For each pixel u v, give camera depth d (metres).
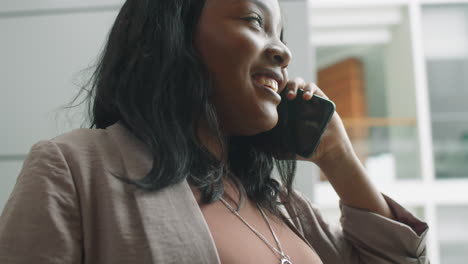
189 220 0.64
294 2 1.86
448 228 4.58
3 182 1.79
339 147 1.06
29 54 1.85
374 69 4.52
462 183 4.58
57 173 0.62
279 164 1.04
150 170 0.67
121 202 0.63
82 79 1.58
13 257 0.56
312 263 0.84
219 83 0.79
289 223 0.94
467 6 4.72
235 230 0.75
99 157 0.67
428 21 4.73
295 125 1.00
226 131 0.87
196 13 0.80
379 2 4.51
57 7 1.88
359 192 1.06
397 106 4.59
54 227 0.58
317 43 4.50
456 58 4.70
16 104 1.82
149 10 0.79
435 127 4.64
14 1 1.88
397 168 4.59
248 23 0.80
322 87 4.55
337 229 1.11
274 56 0.81
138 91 0.75
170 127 0.72
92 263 0.61
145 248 0.60
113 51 0.82
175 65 0.77
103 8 1.87
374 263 1.05
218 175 0.78
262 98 0.81
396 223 1.02
